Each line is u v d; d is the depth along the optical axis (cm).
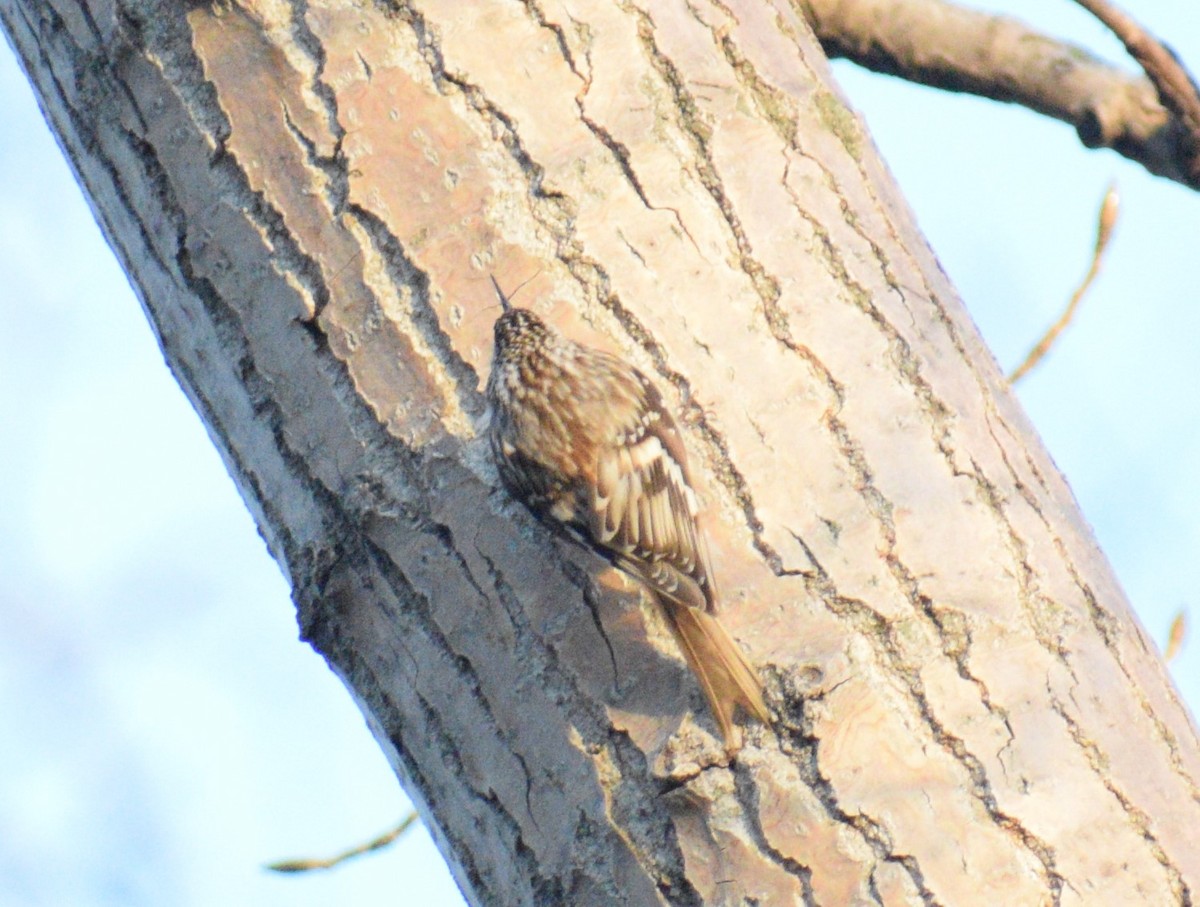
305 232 574
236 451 576
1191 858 570
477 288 574
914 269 575
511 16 575
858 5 589
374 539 573
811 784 569
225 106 574
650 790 570
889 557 571
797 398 573
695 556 571
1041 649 571
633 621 572
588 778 571
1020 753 570
